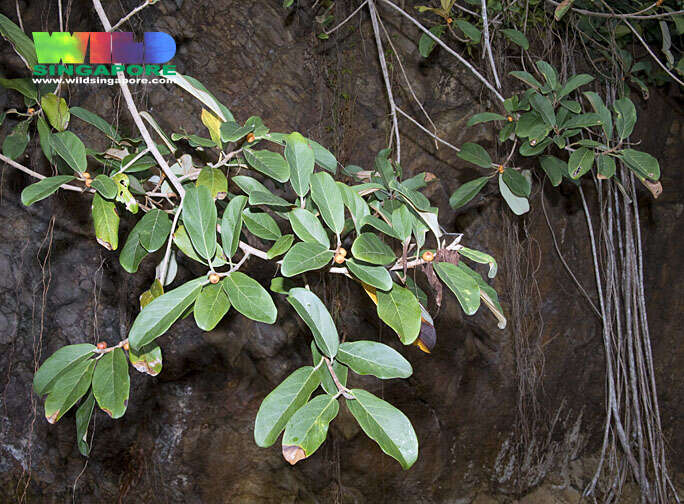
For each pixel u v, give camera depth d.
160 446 3.09
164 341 2.97
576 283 3.39
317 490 3.37
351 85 3.09
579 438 3.87
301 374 0.79
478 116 1.67
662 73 3.26
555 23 2.96
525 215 3.25
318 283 3.05
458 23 1.95
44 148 1.18
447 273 0.90
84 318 2.88
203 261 0.94
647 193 3.65
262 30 2.95
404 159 3.17
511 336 3.42
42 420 2.87
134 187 1.29
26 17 2.62
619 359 2.92
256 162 1.07
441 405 3.48
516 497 3.75
